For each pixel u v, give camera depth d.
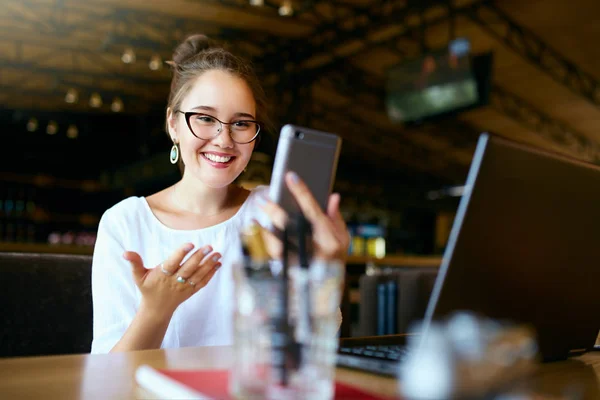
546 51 8.73
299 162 0.78
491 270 0.78
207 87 1.50
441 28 8.45
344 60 9.84
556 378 0.87
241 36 8.82
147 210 1.61
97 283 1.49
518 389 0.51
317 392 0.60
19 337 1.40
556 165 0.84
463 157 15.37
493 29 8.32
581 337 0.98
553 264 0.87
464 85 6.82
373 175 17.14
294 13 7.65
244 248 0.86
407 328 2.36
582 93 9.70
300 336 0.60
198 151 1.52
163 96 11.30
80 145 13.24
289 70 10.23
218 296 1.52
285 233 0.73
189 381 0.70
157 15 7.78
